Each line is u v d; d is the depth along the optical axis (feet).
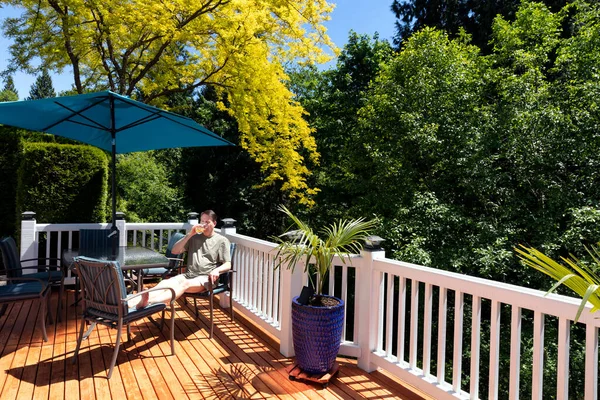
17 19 27.84
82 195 21.83
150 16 24.90
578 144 32.04
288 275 11.32
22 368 10.26
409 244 32.50
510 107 34.76
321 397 9.08
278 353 11.68
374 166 41.01
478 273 32.83
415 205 34.60
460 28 42.19
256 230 61.62
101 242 16.57
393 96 39.06
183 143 17.74
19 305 16.20
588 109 33.17
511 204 33.32
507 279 32.63
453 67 37.65
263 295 13.52
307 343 9.65
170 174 61.05
